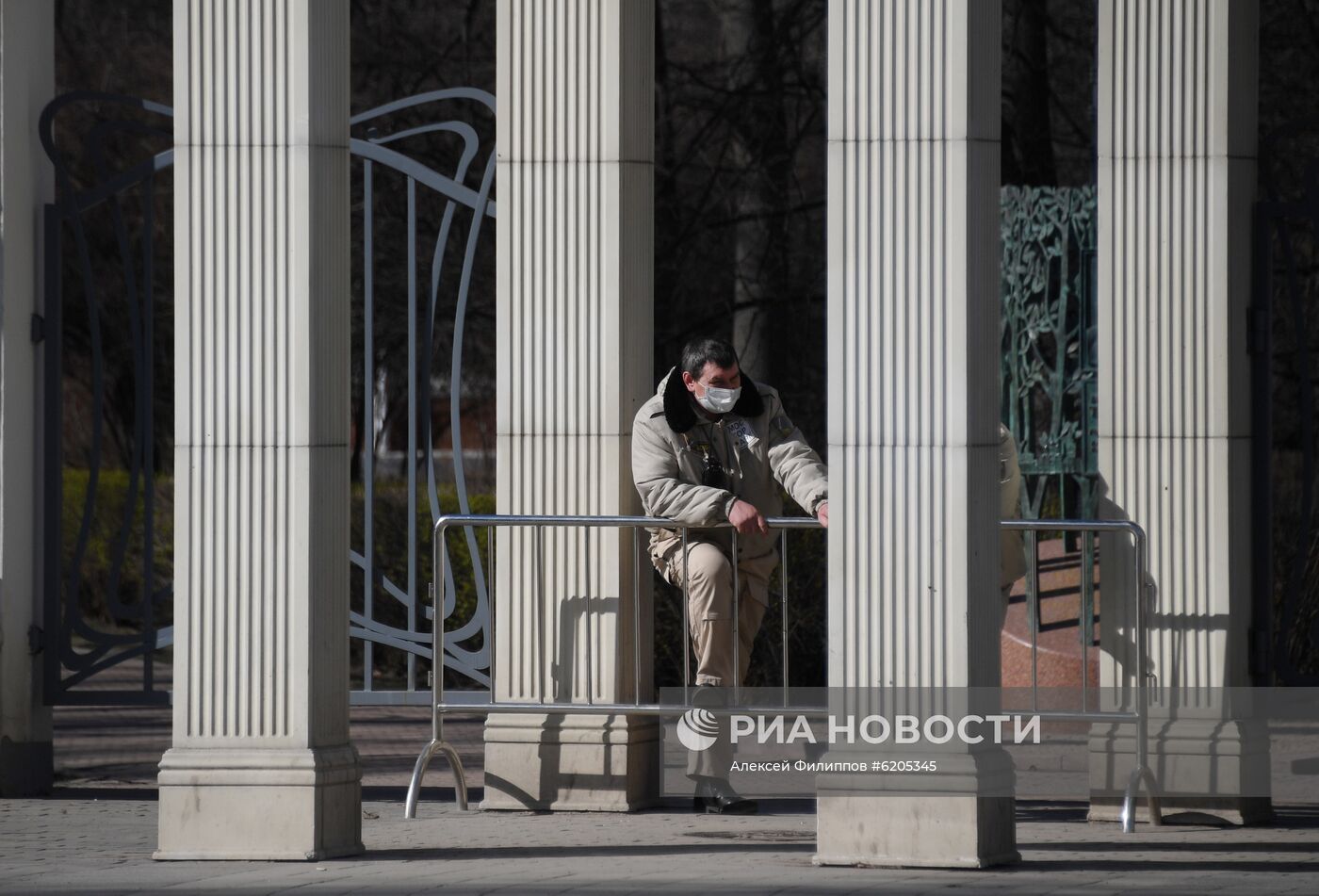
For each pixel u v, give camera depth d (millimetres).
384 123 66125
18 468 31703
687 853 24562
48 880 22094
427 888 21156
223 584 23859
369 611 32438
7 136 31406
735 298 67125
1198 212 28312
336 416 24328
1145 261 28531
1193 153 28344
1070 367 43594
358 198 65875
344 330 24547
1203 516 28234
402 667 52938
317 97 23938
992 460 22969
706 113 69062
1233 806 27562
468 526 29359
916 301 22484
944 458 22422
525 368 29578
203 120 23938
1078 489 48125
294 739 23781
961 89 22328
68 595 32500
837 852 22812
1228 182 28219
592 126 29281
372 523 32688
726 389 27828
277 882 21750
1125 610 28500
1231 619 28125
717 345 27922
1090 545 41156
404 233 66062
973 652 22469
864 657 22656
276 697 23797
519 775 29406
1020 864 23094
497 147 29609
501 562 29594
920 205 22469
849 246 22656
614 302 29250
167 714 46188
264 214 23891
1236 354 28406
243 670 23812
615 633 29078
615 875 22156
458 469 32094
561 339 29438
